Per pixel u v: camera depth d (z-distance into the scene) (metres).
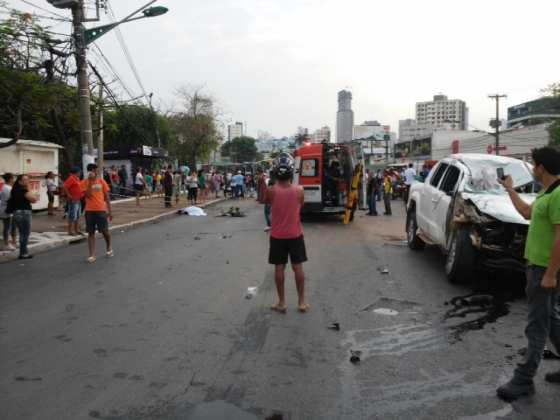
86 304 6.34
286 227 5.93
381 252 10.48
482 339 5.07
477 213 6.84
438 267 8.81
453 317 5.82
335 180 16.64
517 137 52.94
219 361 4.45
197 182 26.02
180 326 5.45
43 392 3.83
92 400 3.70
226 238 12.76
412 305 6.32
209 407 3.59
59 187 18.23
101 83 19.00
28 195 9.77
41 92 12.61
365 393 3.83
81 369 4.27
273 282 7.57
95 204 9.49
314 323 5.57
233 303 6.39
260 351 4.70
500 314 5.94
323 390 3.88
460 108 131.75
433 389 3.91
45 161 19.48
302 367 4.32
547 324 3.70
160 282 7.60
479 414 3.52
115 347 4.80
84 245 11.69
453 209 7.66
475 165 8.28
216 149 52.31
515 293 6.94
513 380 3.80
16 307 6.22
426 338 5.09
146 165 34.19
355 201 16.53
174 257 9.86
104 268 8.75
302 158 16.44
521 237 6.55
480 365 4.39
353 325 5.51
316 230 14.47
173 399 3.72
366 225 15.84
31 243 11.17
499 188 7.68
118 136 37.50
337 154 17.05
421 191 10.19
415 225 10.53
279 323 5.56
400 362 4.45
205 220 17.98
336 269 8.62
